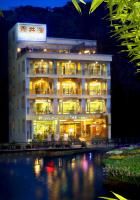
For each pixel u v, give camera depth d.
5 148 54.56
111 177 22.64
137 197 19.89
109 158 33.16
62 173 31.91
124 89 74.62
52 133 63.88
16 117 69.69
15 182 27.56
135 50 2.10
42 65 64.12
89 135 66.12
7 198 21.78
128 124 72.94
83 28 89.75
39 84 64.12
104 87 67.44
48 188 24.77
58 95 64.56
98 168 34.19
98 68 66.94
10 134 73.81
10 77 74.75
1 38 83.38
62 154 49.75
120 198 2.07
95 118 66.19
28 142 57.22
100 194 22.00
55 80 64.50
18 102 68.44
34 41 70.81
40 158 45.31
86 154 48.97
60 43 72.62
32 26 70.62
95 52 70.25
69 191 23.38
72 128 65.94
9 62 75.69
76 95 65.56
